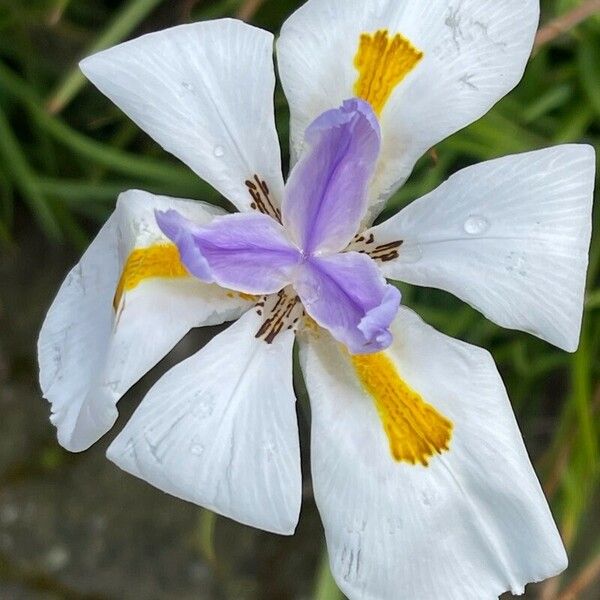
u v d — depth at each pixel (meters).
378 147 0.29
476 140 0.36
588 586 0.41
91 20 0.40
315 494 0.29
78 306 0.30
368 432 0.29
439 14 0.30
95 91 0.39
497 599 0.29
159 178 0.37
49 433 0.42
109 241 0.30
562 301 0.29
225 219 0.29
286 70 0.30
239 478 0.29
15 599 0.41
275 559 0.41
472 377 0.30
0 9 0.38
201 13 0.38
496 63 0.30
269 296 0.30
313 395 0.30
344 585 0.29
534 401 0.40
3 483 0.42
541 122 0.37
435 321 0.37
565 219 0.29
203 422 0.29
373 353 0.30
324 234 0.30
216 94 0.30
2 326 0.42
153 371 0.41
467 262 0.30
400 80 0.30
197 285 0.30
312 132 0.29
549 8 0.37
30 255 0.42
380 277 0.29
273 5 0.38
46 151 0.39
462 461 0.29
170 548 0.41
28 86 0.38
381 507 0.29
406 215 0.30
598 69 0.36
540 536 0.29
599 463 0.38
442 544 0.29
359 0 0.30
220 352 0.30
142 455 0.29
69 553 0.41
